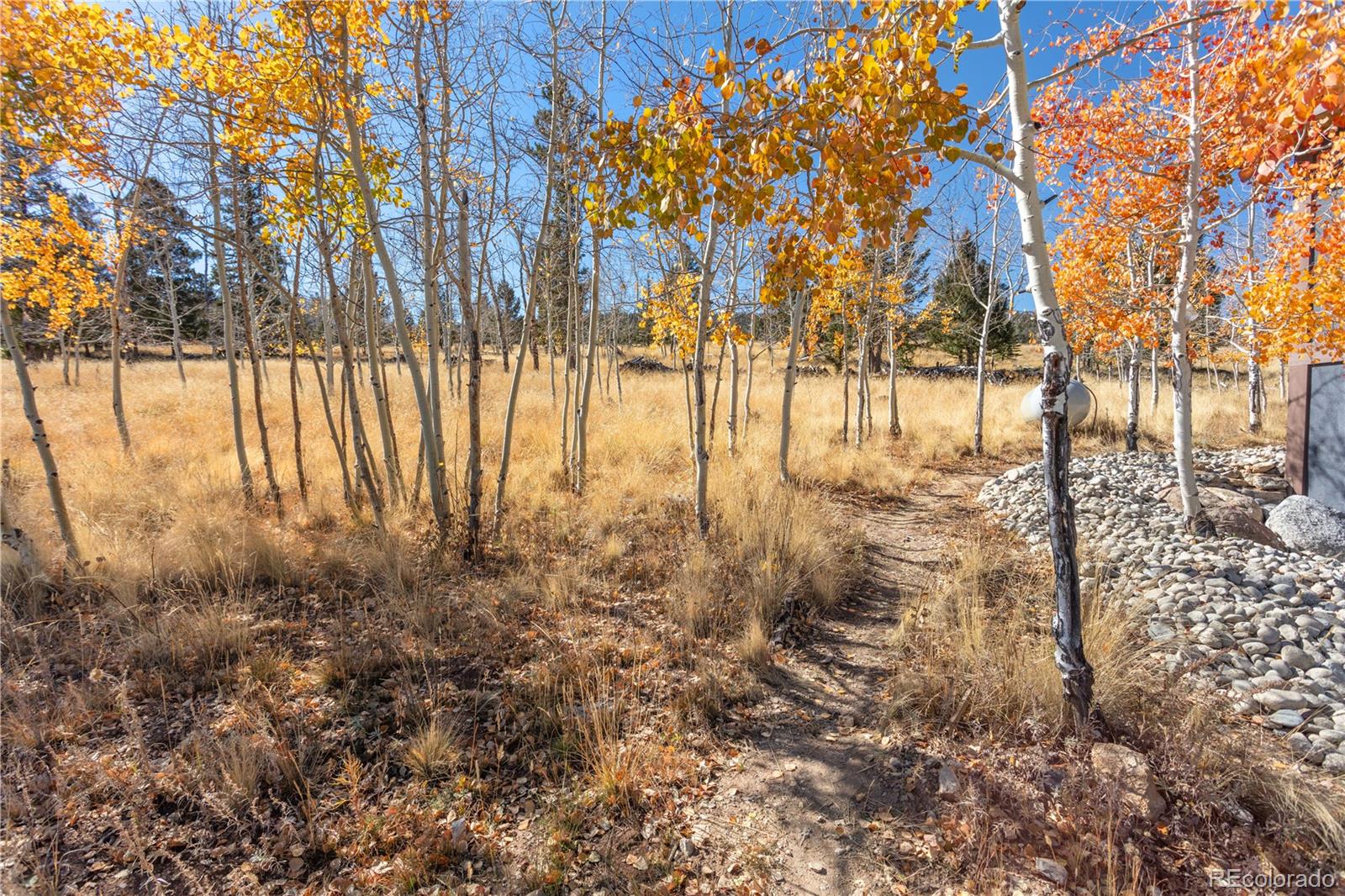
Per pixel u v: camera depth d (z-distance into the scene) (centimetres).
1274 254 749
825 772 291
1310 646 353
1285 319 647
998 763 283
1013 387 2120
